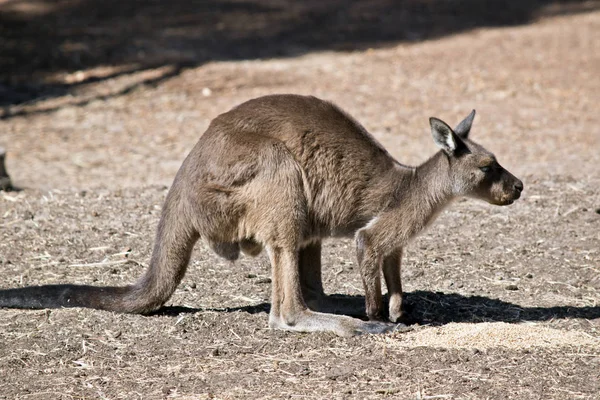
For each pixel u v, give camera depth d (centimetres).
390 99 3175
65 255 1641
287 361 1197
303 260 1414
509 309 1419
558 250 1694
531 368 1166
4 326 1297
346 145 1335
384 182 1341
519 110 3072
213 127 1327
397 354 1216
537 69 3556
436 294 1484
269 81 3375
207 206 1291
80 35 3878
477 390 1098
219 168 1289
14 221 1820
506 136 2791
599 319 1374
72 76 3438
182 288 1495
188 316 1341
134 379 1138
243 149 1285
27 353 1209
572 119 2975
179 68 3544
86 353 1217
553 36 4041
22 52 3622
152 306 1338
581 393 1092
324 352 1230
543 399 1074
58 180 2389
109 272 1562
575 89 3300
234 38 3966
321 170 1323
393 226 1333
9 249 1662
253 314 1377
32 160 2620
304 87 3291
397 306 1359
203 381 1130
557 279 1557
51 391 1102
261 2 4597
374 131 2831
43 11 4216
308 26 4191
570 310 1415
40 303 1345
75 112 3089
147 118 3023
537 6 4594
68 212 1895
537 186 2098
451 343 1253
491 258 1656
